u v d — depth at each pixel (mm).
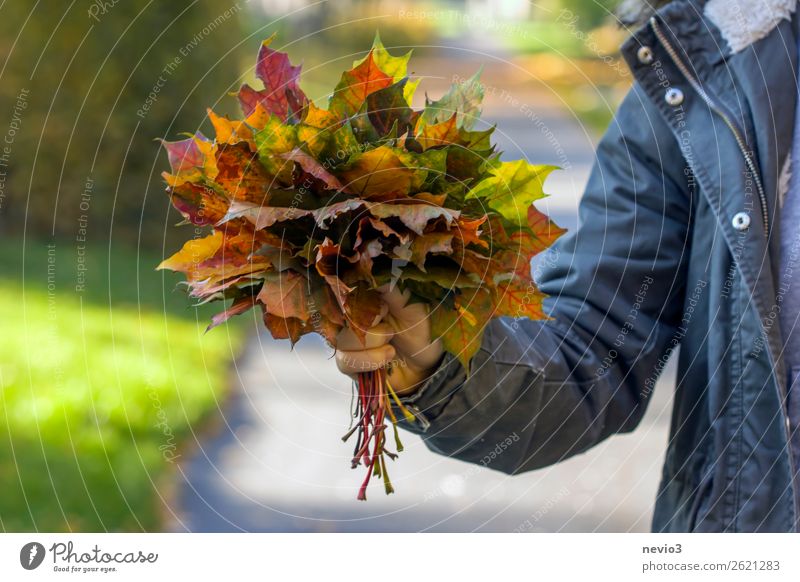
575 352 1499
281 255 1313
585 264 1523
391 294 1329
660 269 1514
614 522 2904
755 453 1440
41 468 2824
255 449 3270
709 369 1471
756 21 1459
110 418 3236
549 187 6113
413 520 2875
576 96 10375
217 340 4266
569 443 1494
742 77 1459
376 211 1295
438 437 1464
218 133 1343
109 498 2764
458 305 1344
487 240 1348
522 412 1440
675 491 1527
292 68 1385
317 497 2959
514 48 11102
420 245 1303
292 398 3750
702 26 1482
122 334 4145
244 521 2793
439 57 10742
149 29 5906
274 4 6641
